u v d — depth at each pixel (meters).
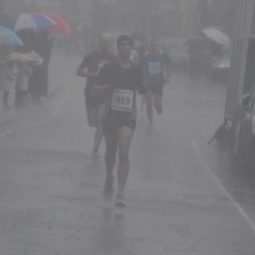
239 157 22.92
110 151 17.95
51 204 17.72
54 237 14.91
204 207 18.34
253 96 23.95
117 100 17.61
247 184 21.81
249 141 21.83
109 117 17.69
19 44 34.69
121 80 17.55
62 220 16.27
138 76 17.73
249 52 27.56
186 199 19.14
